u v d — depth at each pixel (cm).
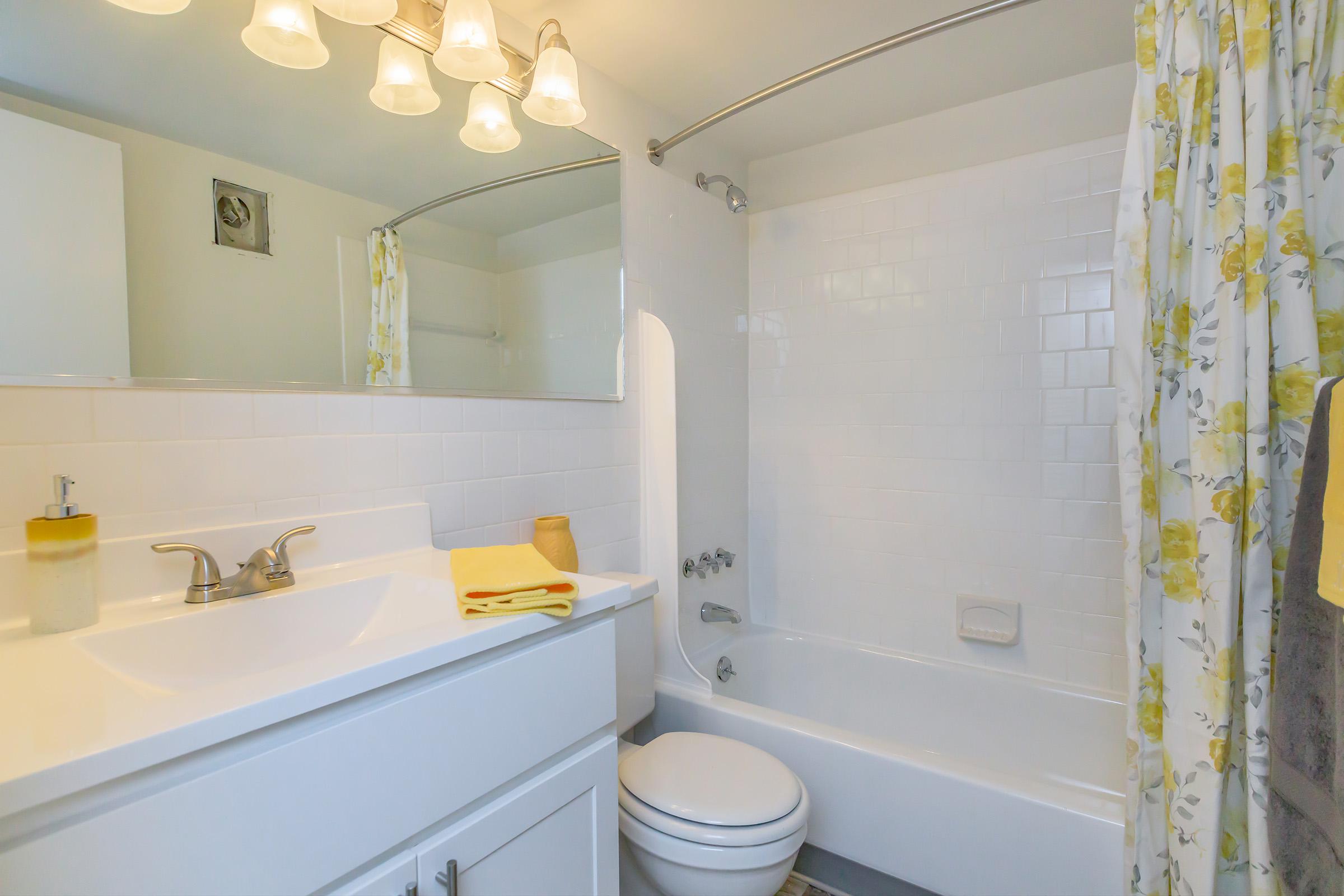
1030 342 201
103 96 92
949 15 161
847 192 233
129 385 95
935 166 216
